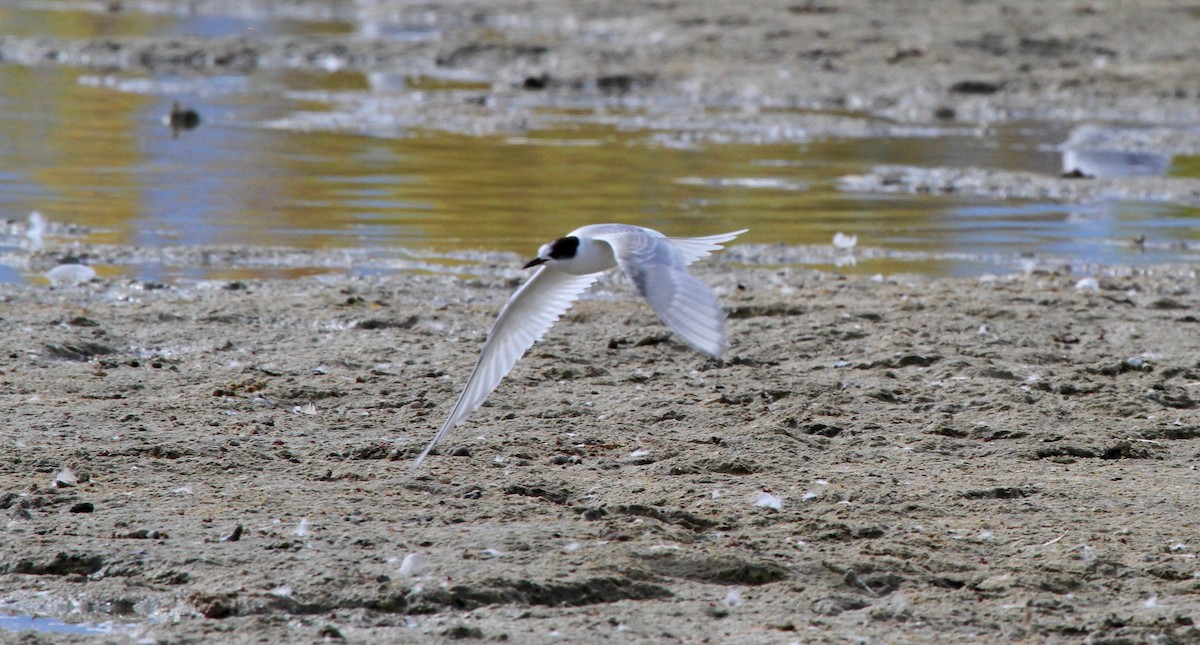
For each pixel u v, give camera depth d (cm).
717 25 4359
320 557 883
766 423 1204
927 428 1207
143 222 2048
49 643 768
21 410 1178
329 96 3425
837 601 849
